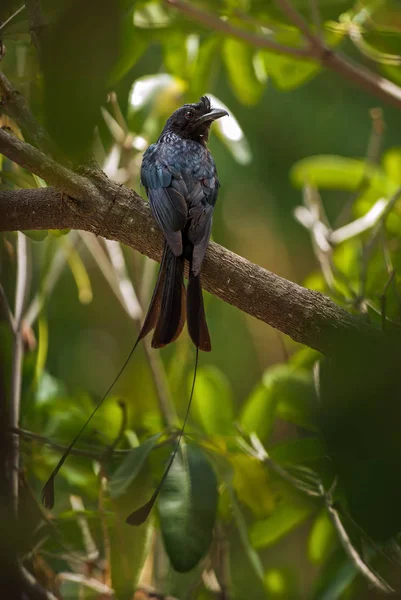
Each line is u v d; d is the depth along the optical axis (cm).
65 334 1711
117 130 1060
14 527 574
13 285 942
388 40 1079
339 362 367
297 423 965
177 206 789
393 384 353
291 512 917
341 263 1108
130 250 1197
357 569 775
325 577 881
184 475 716
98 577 929
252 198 1933
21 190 716
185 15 1060
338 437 349
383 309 702
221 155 1862
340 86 2047
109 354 1759
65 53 318
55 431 922
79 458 899
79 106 318
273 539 929
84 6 316
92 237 1097
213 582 923
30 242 982
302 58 1054
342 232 1097
